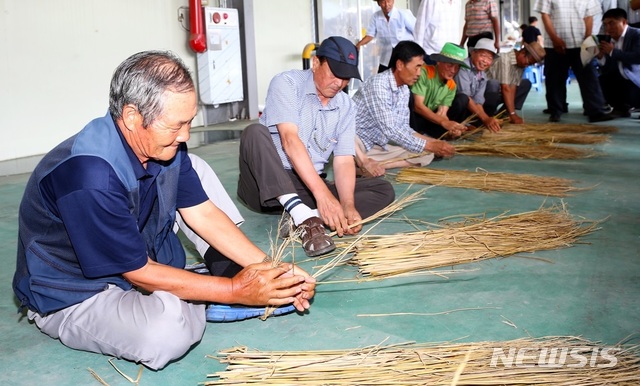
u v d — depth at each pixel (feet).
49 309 6.09
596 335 6.52
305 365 5.58
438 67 16.62
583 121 23.49
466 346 5.84
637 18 29.07
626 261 8.72
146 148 5.49
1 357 6.54
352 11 33.63
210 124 26.45
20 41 19.40
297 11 30.78
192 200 6.83
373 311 7.36
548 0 22.89
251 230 10.78
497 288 7.89
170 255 6.85
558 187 12.89
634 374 5.24
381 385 5.23
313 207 10.57
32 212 5.88
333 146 10.39
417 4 39.81
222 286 6.04
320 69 9.64
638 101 23.47
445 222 10.69
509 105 21.38
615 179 13.94
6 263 9.68
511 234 9.46
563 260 8.82
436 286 8.02
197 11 24.35
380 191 10.63
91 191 5.39
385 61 24.75
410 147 13.65
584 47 22.35
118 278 6.25
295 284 6.41
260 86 28.91
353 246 8.76
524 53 21.04
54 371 6.22
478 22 25.22
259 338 6.75
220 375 5.56
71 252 5.98
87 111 21.54
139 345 5.91
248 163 9.75
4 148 19.35
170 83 5.15
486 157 17.03
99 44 21.67
